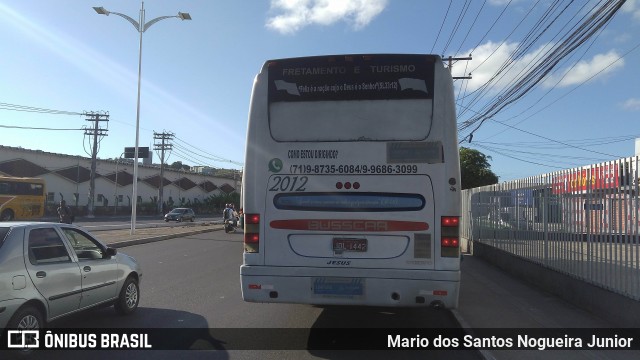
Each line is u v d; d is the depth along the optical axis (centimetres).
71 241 728
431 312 880
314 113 656
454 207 621
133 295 848
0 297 573
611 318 770
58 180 6266
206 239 2541
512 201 1331
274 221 651
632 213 717
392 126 641
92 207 5788
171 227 3581
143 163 8638
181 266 1479
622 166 746
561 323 777
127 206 7350
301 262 641
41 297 629
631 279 716
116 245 2045
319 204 643
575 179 916
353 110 649
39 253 649
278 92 666
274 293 642
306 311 873
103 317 820
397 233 627
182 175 9250
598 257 820
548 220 1057
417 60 645
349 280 630
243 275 649
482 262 1622
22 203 3834
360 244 633
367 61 650
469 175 3506
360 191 637
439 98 637
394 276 619
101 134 5969
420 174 629
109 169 7231
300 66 662
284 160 655
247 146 665
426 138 633
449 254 617
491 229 1576
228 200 9950
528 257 1190
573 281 915
